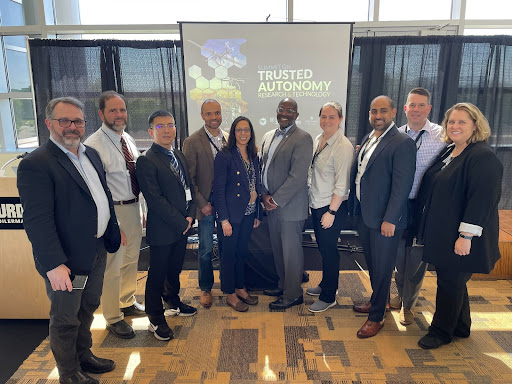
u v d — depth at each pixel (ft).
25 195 4.96
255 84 12.30
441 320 7.03
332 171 7.80
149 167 6.72
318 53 12.07
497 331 7.64
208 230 8.44
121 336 7.48
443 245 6.47
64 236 5.33
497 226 6.38
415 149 6.79
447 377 6.31
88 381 5.94
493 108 13.07
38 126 12.82
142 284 10.11
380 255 7.29
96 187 5.80
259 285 9.74
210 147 8.08
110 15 13.50
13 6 13.48
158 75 12.93
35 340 7.51
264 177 8.21
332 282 8.38
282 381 6.26
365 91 12.97
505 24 13.33
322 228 8.02
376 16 13.47
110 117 7.05
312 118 12.54
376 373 6.43
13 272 7.87
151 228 7.00
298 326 7.90
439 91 12.89
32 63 12.46
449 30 13.44
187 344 7.30
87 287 5.98
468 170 6.10
